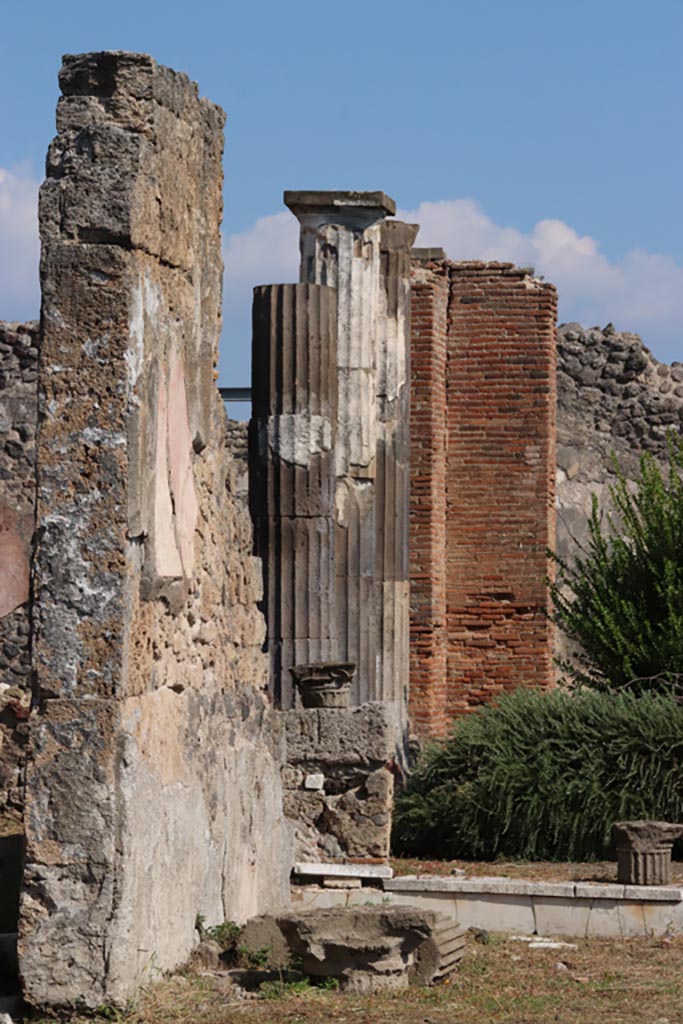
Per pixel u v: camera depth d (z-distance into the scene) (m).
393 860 18.80
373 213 21.20
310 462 20.03
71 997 9.83
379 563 21.03
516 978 12.06
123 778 10.01
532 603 28.92
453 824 19.20
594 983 12.02
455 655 29.03
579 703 19.92
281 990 10.70
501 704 20.36
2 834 16.95
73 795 9.96
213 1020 9.90
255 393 20.30
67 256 10.33
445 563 29.05
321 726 16.80
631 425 33.97
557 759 19.06
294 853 16.38
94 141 10.43
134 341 10.39
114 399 10.26
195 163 11.88
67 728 10.01
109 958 9.85
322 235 21.17
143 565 10.58
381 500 21.09
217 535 12.73
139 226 10.45
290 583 19.97
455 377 29.31
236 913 12.76
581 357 34.00
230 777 12.75
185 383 11.66
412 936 11.07
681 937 14.70
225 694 12.79
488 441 29.19
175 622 11.35
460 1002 10.81
